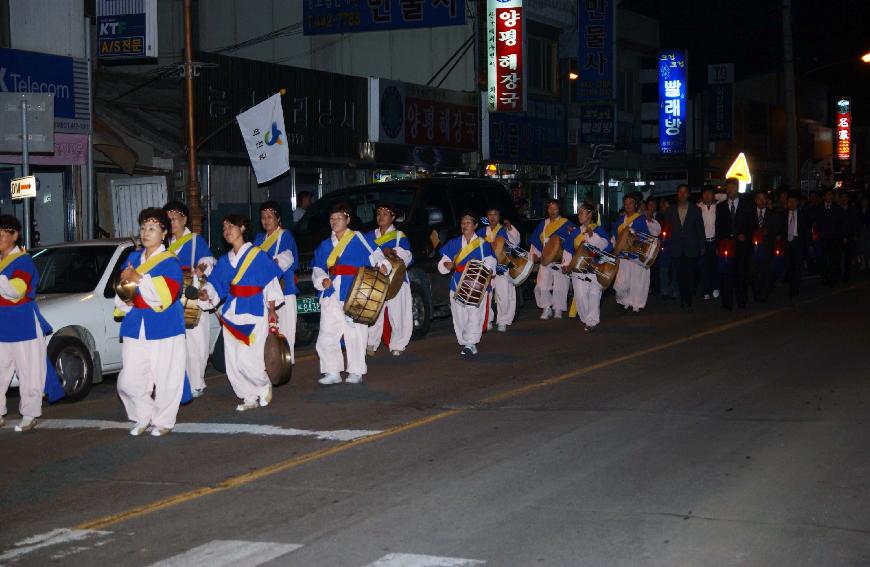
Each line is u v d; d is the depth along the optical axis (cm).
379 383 1166
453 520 655
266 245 1162
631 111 4056
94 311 1155
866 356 1277
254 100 2259
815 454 805
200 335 1092
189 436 916
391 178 2684
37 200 1880
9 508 711
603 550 595
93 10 1930
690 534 621
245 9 3116
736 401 1013
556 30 3441
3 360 959
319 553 598
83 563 595
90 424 990
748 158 5091
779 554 585
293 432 921
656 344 1425
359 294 1118
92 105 1911
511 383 1145
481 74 2950
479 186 1739
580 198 3681
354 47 3089
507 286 1590
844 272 2492
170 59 3103
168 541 628
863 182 6200
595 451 825
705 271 2025
